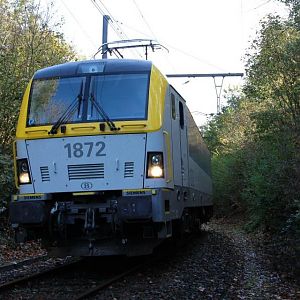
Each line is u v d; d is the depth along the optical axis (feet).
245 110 96.17
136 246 32.07
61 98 32.58
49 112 32.32
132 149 30.89
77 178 31.32
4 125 51.70
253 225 69.51
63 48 64.23
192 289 28.37
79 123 31.45
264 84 57.52
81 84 32.71
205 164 60.70
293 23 50.06
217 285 29.76
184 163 39.75
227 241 58.29
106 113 31.58
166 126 32.71
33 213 31.09
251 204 65.41
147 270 34.47
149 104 31.63
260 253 45.50
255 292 27.91
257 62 57.41
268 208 51.52
